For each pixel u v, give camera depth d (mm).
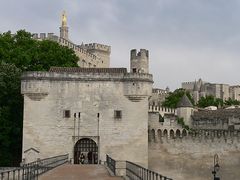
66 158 70125
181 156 81250
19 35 90812
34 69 85312
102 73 73062
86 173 49281
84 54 136250
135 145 72312
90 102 72688
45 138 71688
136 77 72688
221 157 81000
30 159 70875
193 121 111688
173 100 156625
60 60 89625
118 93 73000
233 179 80562
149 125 82062
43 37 119938
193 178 80688
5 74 77562
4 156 76750
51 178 42250
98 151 71938
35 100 72188
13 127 77875
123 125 72562
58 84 72562
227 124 100750
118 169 51219
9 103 78250
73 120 72250
